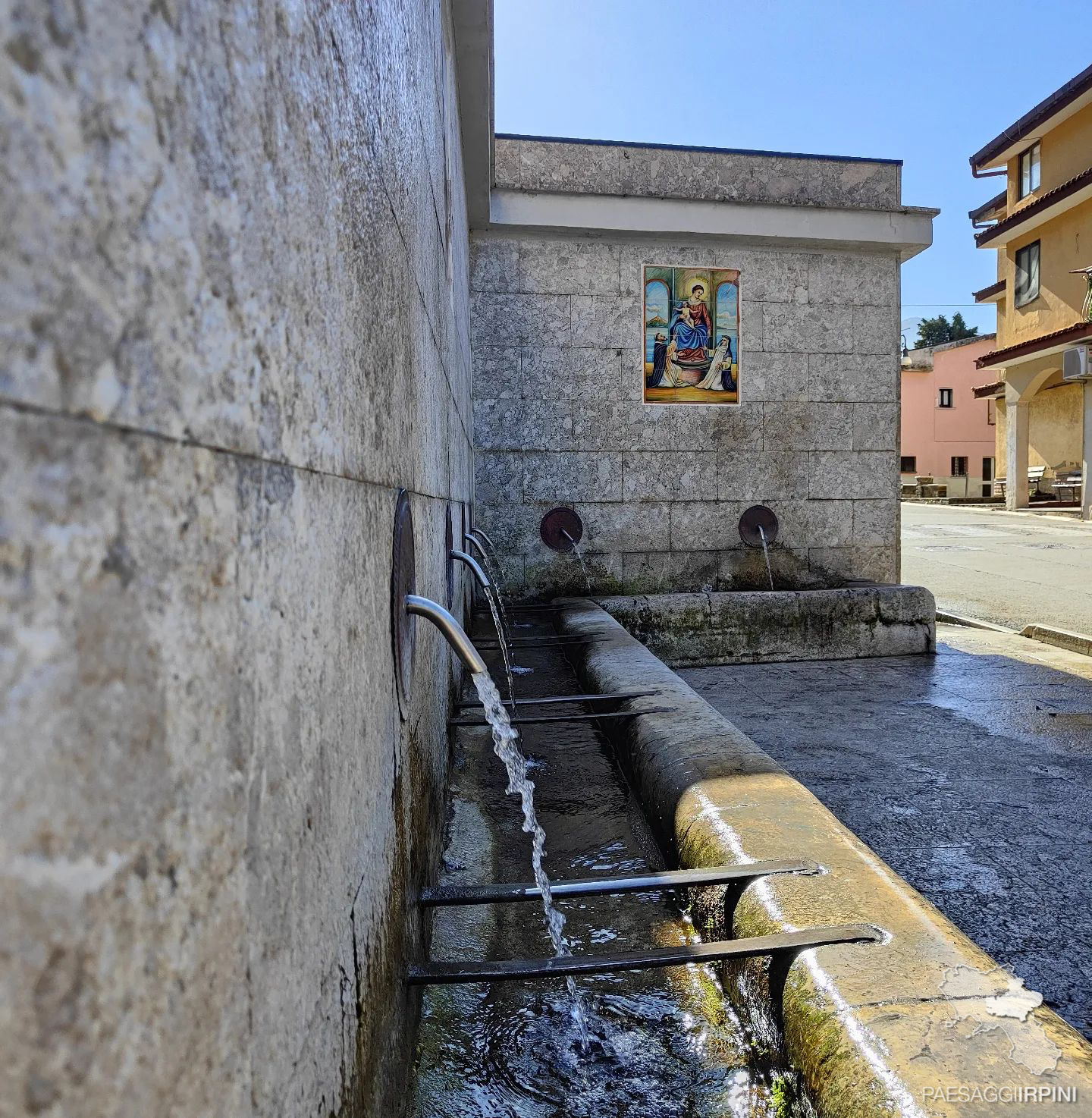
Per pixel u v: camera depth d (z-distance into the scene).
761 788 2.15
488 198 6.21
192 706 0.48
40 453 0.33
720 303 7.05
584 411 6.93
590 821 2.54
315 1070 0.75
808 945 1.40
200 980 0.48
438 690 2.46
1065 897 2.66
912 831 3.21
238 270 0.57
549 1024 1.57
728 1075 1.42
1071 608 9.12
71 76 0.35
